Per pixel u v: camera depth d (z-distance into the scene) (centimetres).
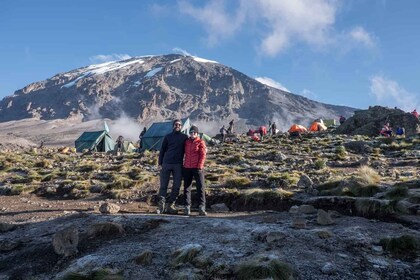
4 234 890
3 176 2130
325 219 799
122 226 817
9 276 660
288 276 537
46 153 3581
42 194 1600
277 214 957
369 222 804
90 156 3194
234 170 1842
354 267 581
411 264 592
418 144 2675
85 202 1382
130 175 1845
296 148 2844
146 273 595
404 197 968
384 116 4275
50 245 747
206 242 693
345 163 1934
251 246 662
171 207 1110
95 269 597
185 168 1111
